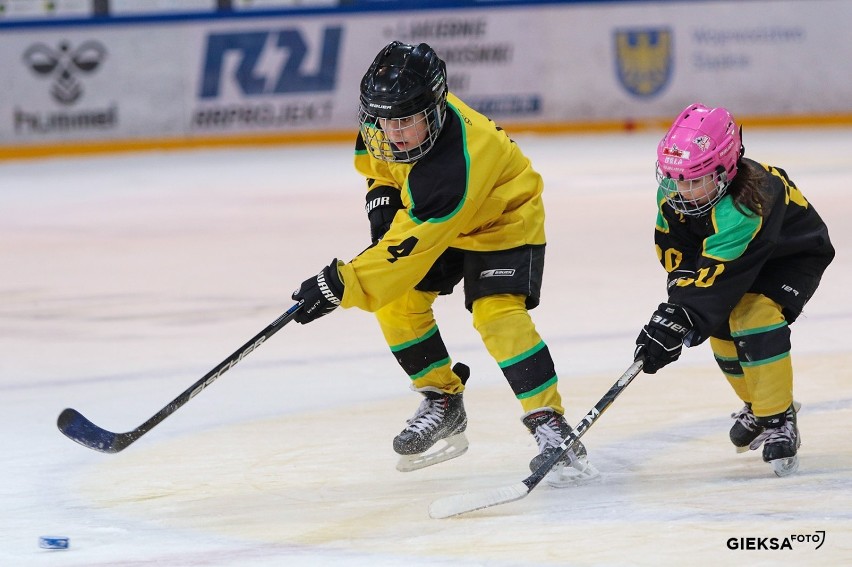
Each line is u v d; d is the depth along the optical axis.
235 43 42.59
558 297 18.75
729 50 43.06
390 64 9.60
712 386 13.29
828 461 10.55
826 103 43.25
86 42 41.78
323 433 12.09
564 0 43.00
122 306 19.25
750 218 9.66
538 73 43.34
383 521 9.41
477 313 10.32
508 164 10.28
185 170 38.19
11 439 12.12
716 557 8.27
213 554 8.73
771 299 10.25
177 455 11.44
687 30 43.03
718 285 9.73
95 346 16.50
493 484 10.38
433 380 10.88
